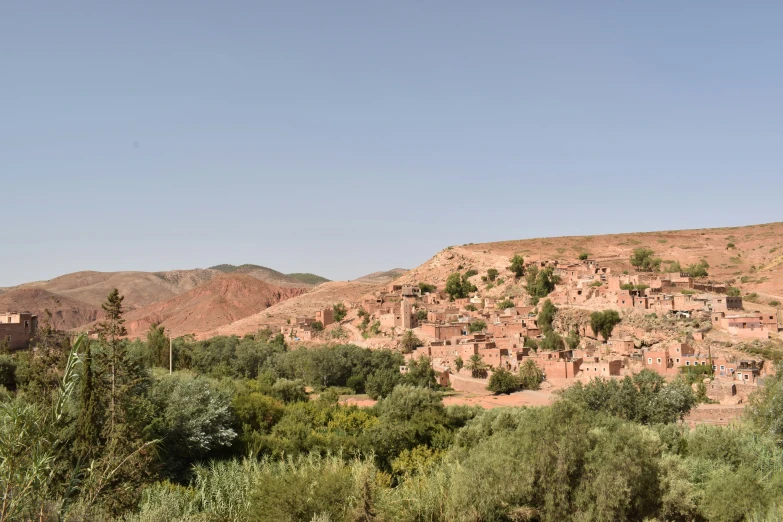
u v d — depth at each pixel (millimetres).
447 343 144500
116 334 45406
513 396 112688
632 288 150500
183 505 40281
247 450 56844
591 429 40906
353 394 124125
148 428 48406
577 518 36938
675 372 107250
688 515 40625
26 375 55125
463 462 43812
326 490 36812
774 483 42531
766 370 102375
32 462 19844
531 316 156625
